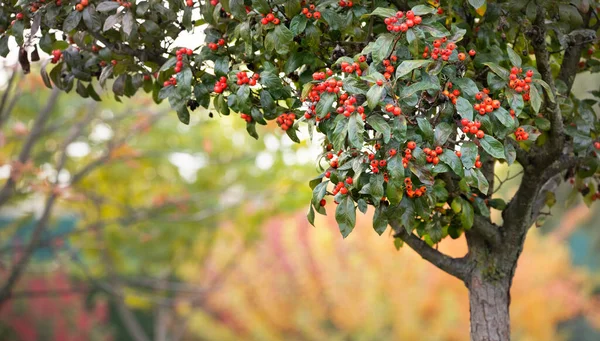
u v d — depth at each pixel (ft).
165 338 33.04
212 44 7.80
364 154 6.72
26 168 17.69
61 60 9.14
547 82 7.79
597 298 31.35
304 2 7.48
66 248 22.82
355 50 7.91
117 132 21.43
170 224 26.76
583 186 9.73
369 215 25.76
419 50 6.71
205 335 34.68
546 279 27.30
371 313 26.12
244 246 28.37
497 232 8.95
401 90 6.78
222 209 22.63
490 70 7.57
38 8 8.25
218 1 7.56
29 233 28.25
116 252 27.61
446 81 6.93
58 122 20.48
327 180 7.07
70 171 23.52
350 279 26.35
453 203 7.97
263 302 29.58
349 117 6.44
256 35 7.36
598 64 9.27
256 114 7.57
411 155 6.64
